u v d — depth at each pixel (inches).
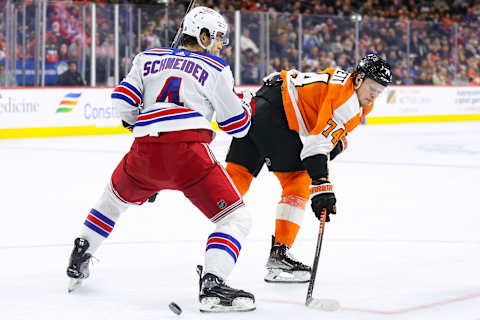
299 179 225.1
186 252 269.4
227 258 185.5
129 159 195.2
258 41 892.0
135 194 199.6
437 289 215.5
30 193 419.5
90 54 791.7
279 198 408.5
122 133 809.5
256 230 315.3
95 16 790.5
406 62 1007.0
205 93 187.8
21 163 549.3
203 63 188.4
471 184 468.4
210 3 1045.8
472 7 1312.7
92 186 448.1
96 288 215.2
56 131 759.7
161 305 197.0
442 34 1035.3
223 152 646.5
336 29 947.3
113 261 252.5
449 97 1043.9
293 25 914.7
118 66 811.4
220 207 187.6
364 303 199.6
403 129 903.7
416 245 283.6
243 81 888.3
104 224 205.8
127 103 191.9
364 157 619.8
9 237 300.0
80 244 204.5
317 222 330.3
